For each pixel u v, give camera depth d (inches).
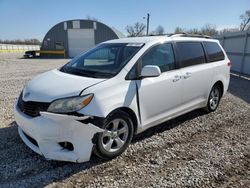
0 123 189.6
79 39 1386.6
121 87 136.2
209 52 208.7
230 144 161.6
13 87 349.1
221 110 234.4
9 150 144.7
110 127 134.3
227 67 227.6
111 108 129.4
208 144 160.6
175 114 176.1
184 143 161.2
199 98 198.2
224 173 127.3
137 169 129.0
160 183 117.6
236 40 552.1
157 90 154.9
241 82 423.2
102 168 129.1
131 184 116.6
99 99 125.3
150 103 152.3
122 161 136.3
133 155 142.7
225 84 227.1
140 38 172.4
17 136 164.2
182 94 176.4
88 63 159.3
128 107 138.6
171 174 125.2
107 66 149.3
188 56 184.2
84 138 122.0
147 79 149.4
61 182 116.9
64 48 1395.2
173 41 175.6
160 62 161.6
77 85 127.8
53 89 127.6
